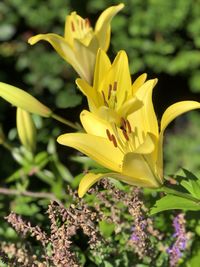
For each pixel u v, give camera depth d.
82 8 2.32
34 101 0.90
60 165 1.07
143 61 2.28
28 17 2.33
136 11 2.28
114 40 2.28
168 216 0.87
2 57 2.37
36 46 2.37
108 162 0.71
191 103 0.69
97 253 0.79
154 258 0.81
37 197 1.03
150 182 0.71
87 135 0.71
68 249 0.76
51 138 1.10
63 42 0.87
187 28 2.27
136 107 0.69
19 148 1.12
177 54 2.32
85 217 0.76
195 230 0.85
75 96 1.05
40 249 0.81
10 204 1.00
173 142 2.21
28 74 2.31
